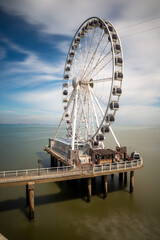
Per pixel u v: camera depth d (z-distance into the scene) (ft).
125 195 78.07
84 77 97.09
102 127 80.69
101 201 72.79
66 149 93.56
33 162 131.03
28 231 54.08
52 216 62.03
